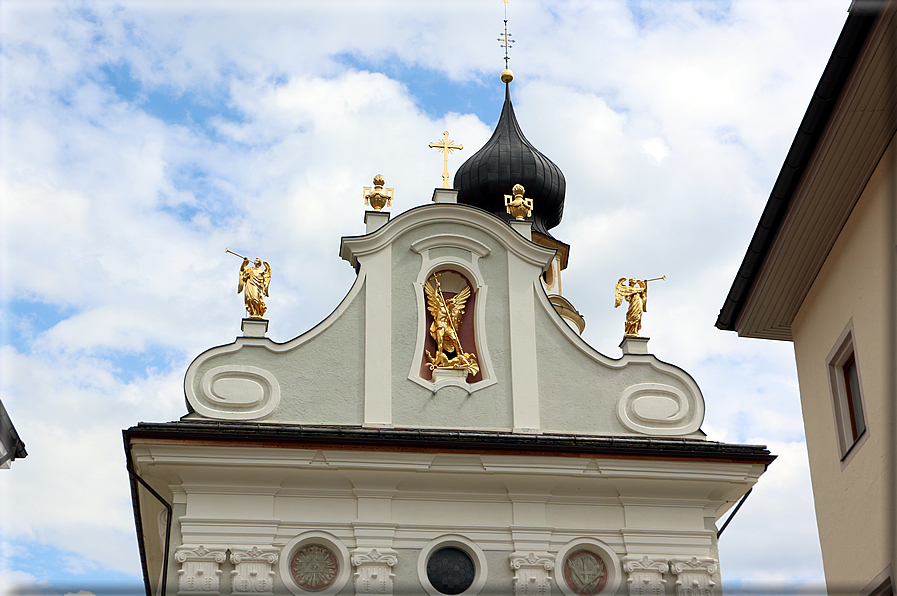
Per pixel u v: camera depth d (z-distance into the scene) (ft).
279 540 74.33
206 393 78.33
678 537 77.66
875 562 59.62
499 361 82.79
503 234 86.53
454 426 79.92
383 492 76.48
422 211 85.97
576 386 82.43
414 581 74.64
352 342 81.66
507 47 129.80
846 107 55.93
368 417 79.10
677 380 83.35
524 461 76.95
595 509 78.13
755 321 73.31
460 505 77.20
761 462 78.28
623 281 87.51
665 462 78.02
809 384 69.36
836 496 64.95
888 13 50.49
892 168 57.52
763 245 66.64
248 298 82.28
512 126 124.16
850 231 63.05
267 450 74.84
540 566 75.61
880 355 59.21
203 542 73.41
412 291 84.07
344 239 84.74
